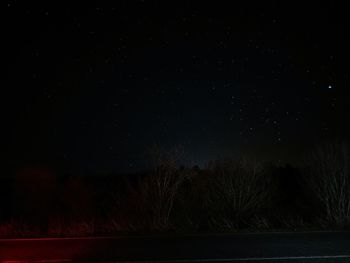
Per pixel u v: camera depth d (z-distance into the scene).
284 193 21.42
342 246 11.66
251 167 18.58
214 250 11.35
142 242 13.12
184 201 18.22
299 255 10.42
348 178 17.84
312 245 11.91
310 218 18.36
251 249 11.40
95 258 10.48
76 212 21.00
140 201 17.86
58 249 11.99
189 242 12.94
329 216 17.31
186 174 18.20
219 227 16.58
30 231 16.28
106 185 22.52
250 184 18.39
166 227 16.38
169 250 11.48
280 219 17.72
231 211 18.02
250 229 16.08
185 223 16.83
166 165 18.03
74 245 12.74
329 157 18.25
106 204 20.81
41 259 10.48
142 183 18.05
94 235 15.18
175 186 17.91
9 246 12.74
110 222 17.02
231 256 10.44
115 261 10.06
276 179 20.34
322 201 18.36
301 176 21.11
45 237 14.86
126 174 20.56
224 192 18.38
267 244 12.23
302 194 21.20
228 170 18.56
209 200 18.36
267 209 18.86
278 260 9.86
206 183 18.67
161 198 17.70
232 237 13.96
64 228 16.47
